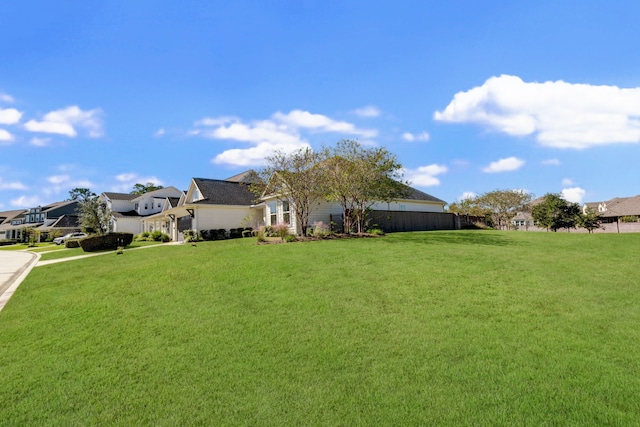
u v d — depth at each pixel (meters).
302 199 17.97
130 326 5.79
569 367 3.99
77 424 3.32
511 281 7.63
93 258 16.67
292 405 3.46
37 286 10.20
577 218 25.70
